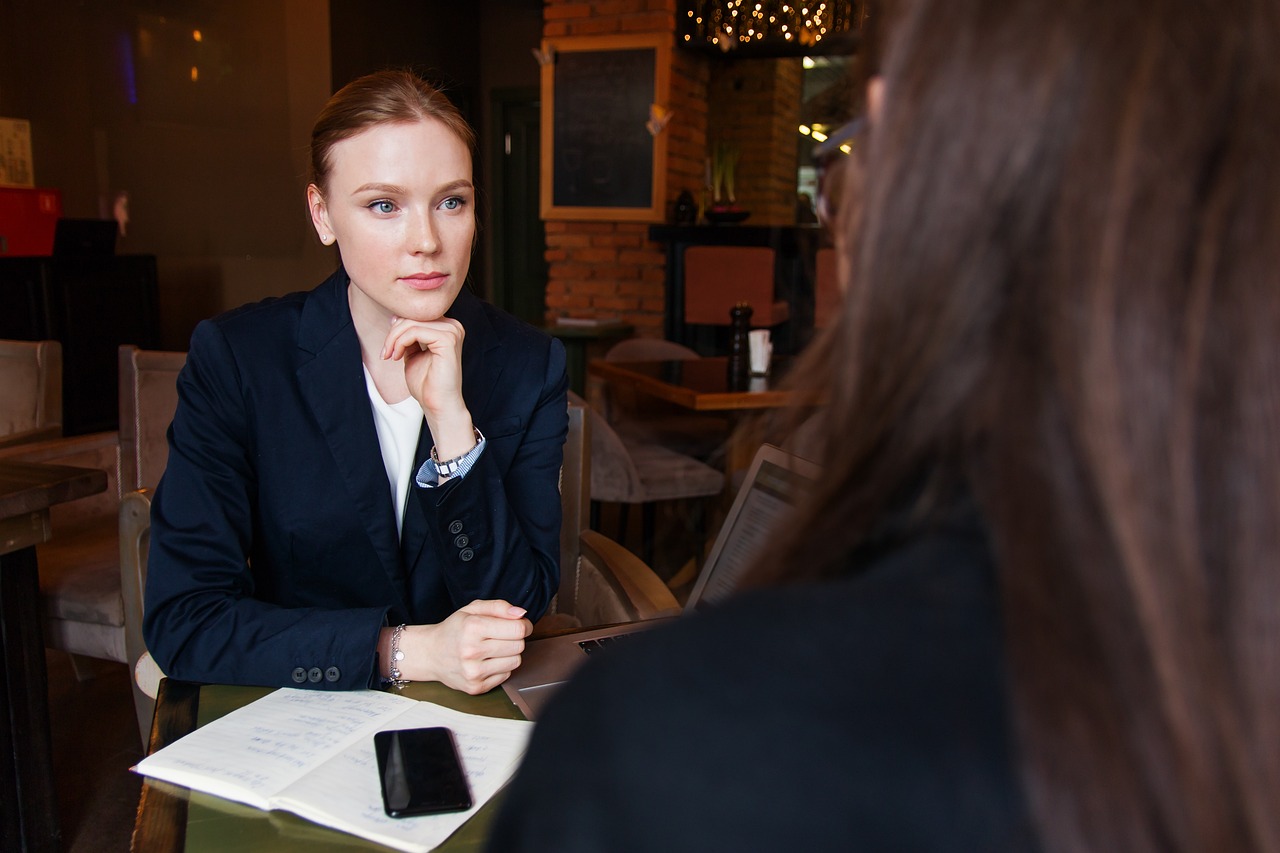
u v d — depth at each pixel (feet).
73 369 15.46
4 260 14.37
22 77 17.79
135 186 18.72
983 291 0.95
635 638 0.99
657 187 16.96
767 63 20.80
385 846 2.36
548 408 4.28
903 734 0.85
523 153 22.57
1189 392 0.87
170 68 18.39
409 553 4.03
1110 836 0.82
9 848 5.60
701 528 11.13
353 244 3.51
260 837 2.39
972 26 0.97
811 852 0.83
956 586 0.93
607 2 16.85
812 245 16.26
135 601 5.47
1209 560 0.87
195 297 19.19
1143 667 0.85
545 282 22.89
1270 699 0.85
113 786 6.81
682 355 13.12
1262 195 0.88
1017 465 0.92
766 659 0.90
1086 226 0.90
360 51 18.52
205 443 3.74
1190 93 0.89
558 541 4.25
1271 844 0.85
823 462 1.14
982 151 0.95
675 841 0.84
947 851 0.83
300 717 3.00
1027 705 0.85
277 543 3.92
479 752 2.78
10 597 5.49
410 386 3.71
